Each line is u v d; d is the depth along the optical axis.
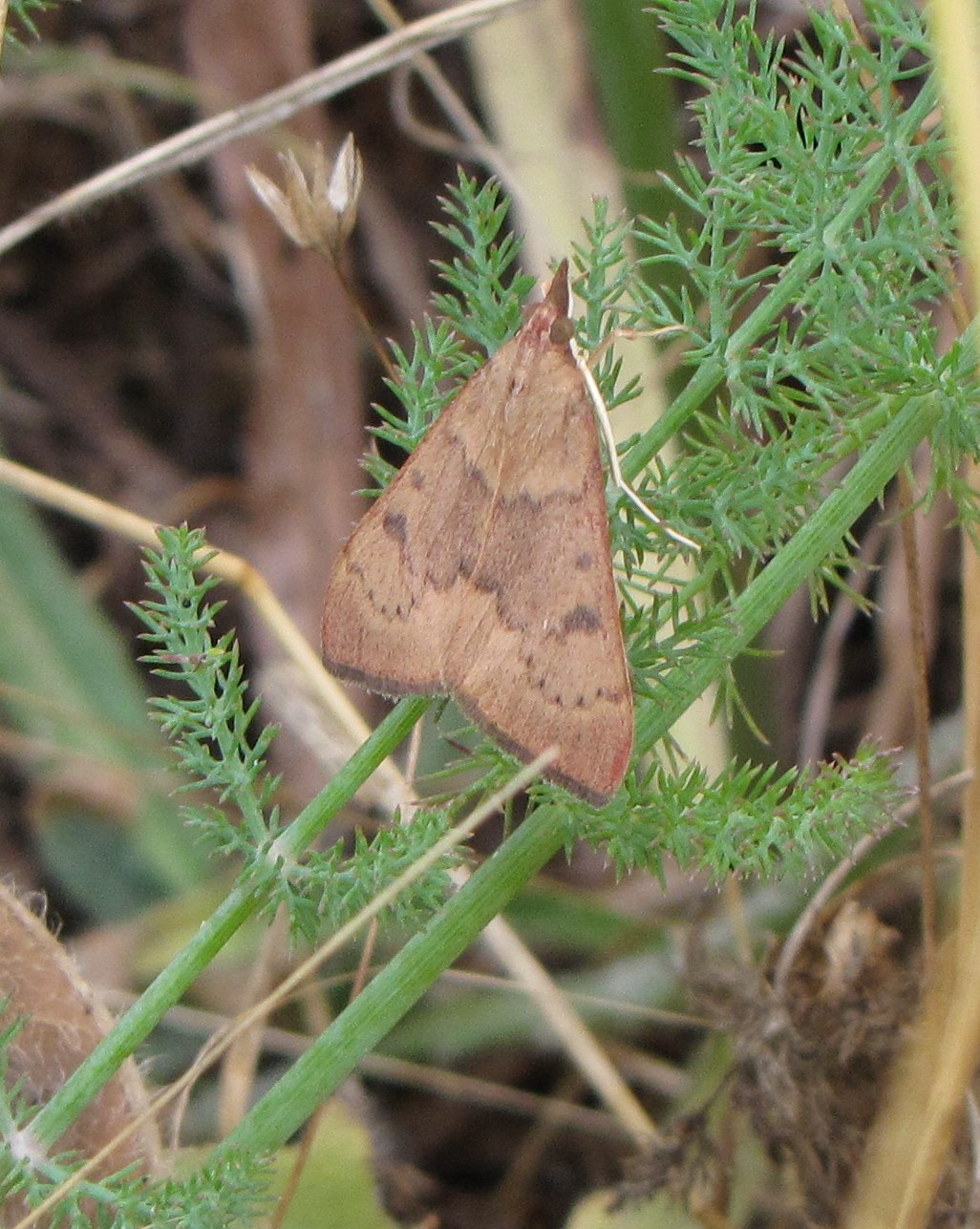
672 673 0.15
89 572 0.24
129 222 0.25
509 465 0.15
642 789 0.15
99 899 0.20
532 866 0.15
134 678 0.21
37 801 0.20
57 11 0.24
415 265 0.23
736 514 0.15
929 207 0.15
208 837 0.15
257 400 0.23
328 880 0.15
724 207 0.15
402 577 0.16
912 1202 0.16
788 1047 0.17
